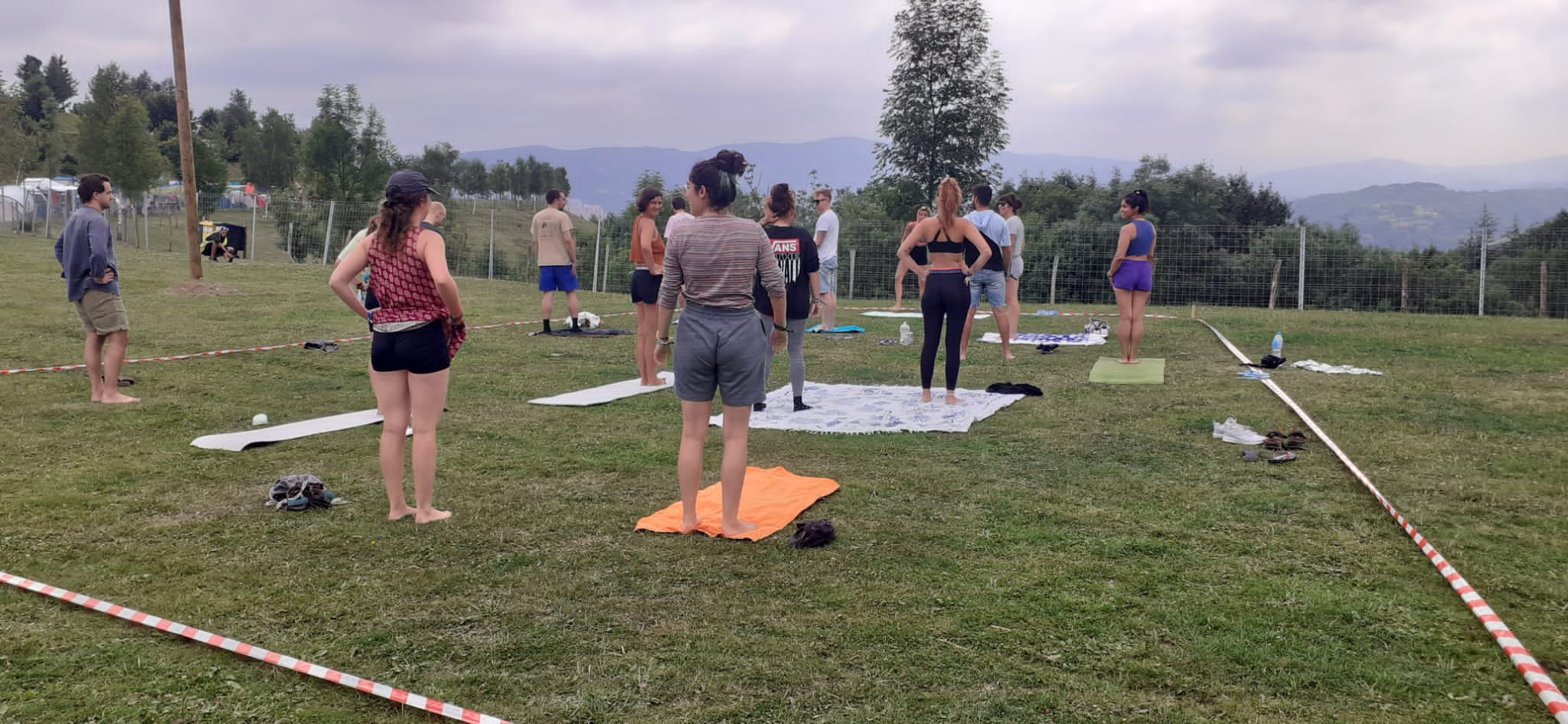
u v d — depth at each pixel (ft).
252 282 61.00
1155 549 14.05
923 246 26.20
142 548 14.15
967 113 118.21
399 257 14.83
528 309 51.62
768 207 24.38
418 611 11.83
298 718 9.16
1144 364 32.40
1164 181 142.61
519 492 17.28
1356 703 9.42
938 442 21.40
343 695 9.66
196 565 13.44
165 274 63.00
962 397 26.73
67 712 9.18
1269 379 29.25
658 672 10.14
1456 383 28.35
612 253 100.27
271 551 14.05
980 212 33.40
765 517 15.56
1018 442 21.33
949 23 117.70
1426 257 69.26
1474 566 13.11
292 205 104.53
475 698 9.59
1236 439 21.09
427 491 15.44
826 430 22.52
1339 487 17.31
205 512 15.96
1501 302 65.92
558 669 10.23
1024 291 78.69
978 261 25.25
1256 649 10.61
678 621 11.51
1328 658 10.37
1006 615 11.62
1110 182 147.33
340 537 14.70
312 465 19.08
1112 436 21.76
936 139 120.37
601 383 29.32
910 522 15.47
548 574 13.12
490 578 12.98
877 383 30.19
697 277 14.40
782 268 24.21
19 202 110.42
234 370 30.71
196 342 36.45
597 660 10.45
